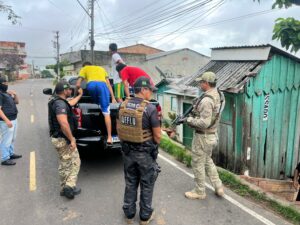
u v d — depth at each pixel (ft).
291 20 15.20
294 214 12.79
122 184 15.94
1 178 16.69
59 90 13.56
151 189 11.66
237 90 22.50
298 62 25.81
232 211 13.16
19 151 21.94
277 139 26.35
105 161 19.62
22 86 116.06
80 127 16.02
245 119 23.93
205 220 12.34
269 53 24.18
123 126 11.23
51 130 13.80
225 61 28.81
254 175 25.32
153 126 10.99
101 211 13.05
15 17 38.40
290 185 21.77
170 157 21.25
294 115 26.76
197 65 103.81
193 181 16.63
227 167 25.32
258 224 12.11
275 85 25.04
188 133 32.91
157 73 100.17
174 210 13.17
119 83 19.95
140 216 11.80
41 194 14.67
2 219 12.31
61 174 14.16
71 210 13.11
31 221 12.17
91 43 75.77
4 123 18.44
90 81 16.05
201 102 12.98
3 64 167.84
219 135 26.04
